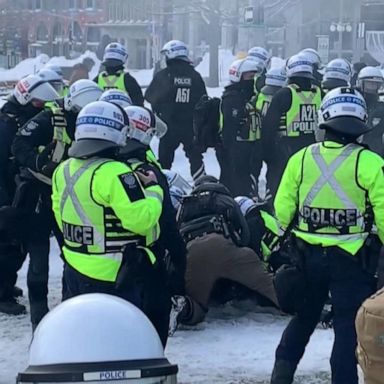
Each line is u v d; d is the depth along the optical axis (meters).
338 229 4.96
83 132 4.76
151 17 41.19
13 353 6.35
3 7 54.19
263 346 6.44
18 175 6.31
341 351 4.94
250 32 24.81
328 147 5.02
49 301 7.61
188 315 6.67
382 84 10.66
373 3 35.97
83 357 3.25
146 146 5.28
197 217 6.83
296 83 9.39
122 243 4.79
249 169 10.50
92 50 51.25
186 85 11.34
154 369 3.30
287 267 5.16
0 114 6.77
